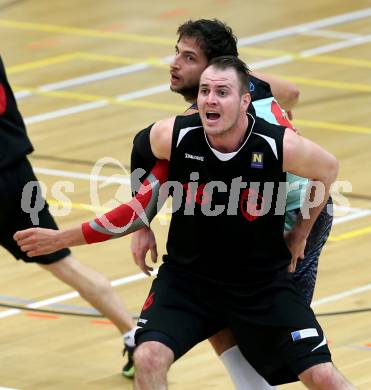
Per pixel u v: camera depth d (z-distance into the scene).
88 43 31.59
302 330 10.84
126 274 17.42
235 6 35.16
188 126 10.98
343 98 26.59
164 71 29.00
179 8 35.16
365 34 32.03
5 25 33.62
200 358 14.48
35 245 11.30
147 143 11.23
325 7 34.75
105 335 15.33
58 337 15.27
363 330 15.17
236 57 11.17
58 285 17.09
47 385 13.81
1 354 14.74
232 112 10.62
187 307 11.16
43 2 36.31
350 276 17.09
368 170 21.83
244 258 11.06
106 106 26.25
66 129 24.64
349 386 10.65
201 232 11.08
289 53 30.30
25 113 25.83
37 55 30.52
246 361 11.82
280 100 13.16
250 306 11.06
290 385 13.56
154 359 10.70
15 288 17.00
